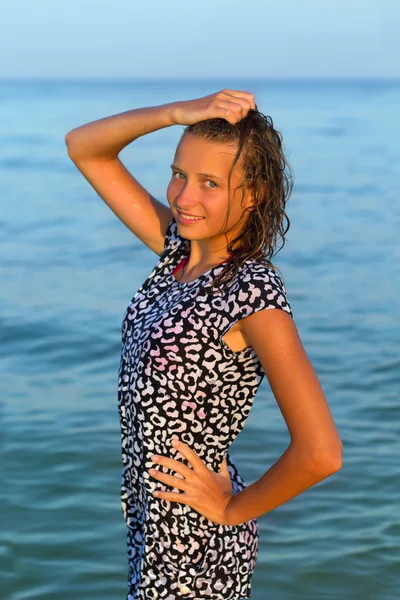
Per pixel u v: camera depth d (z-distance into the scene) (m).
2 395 8.18
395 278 13.76
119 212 2.77
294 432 2.02
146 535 2.22
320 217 20.83
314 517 5.75
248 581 2.30
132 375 2.23
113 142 2.62
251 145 2.20
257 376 2.21
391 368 8.95
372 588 4.95
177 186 2.28
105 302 12.18
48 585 5.04
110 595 4.96
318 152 38.38
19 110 84.38
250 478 6.21
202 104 2.23
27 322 10.91
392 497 6.00
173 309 2.19
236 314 2.10
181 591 2.20
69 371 8.98
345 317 11.23
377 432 7.17
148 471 2.20
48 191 26.34
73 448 6.88
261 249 2.20
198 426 2.18
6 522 5.74
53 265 15.02
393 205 22.80
